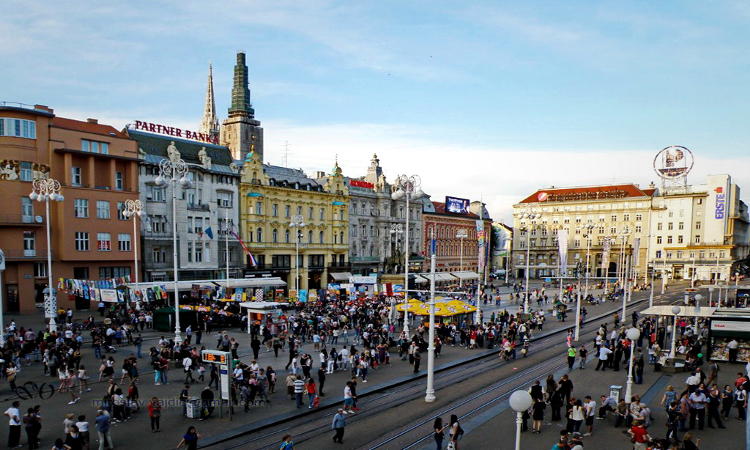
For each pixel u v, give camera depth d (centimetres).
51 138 5228
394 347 3919
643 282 10819
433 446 1938
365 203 9250
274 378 2661
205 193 6538
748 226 14662
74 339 3388
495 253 14612
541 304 7200
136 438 2003
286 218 7656
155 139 6350
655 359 3203
